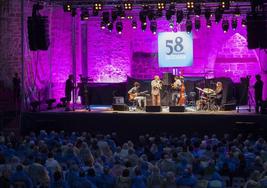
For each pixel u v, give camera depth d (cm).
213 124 2541
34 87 2991
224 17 3119
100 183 1512
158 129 2592
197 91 3025
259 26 2600
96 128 2652
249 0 2672
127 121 2619
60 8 3161
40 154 1773
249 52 3172
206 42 3194
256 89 2616
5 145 2017
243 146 1991
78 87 2975
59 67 3172
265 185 1420
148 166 1659
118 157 1736
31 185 1495
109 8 3039
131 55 3253
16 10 2930
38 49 2731
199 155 1827
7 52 2920
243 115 2512
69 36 3212
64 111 2748
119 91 3158
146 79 3078
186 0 2703
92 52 3272
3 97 2869
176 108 2648
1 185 1449
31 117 2711
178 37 3064
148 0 2769
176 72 3173
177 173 1650
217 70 3206
